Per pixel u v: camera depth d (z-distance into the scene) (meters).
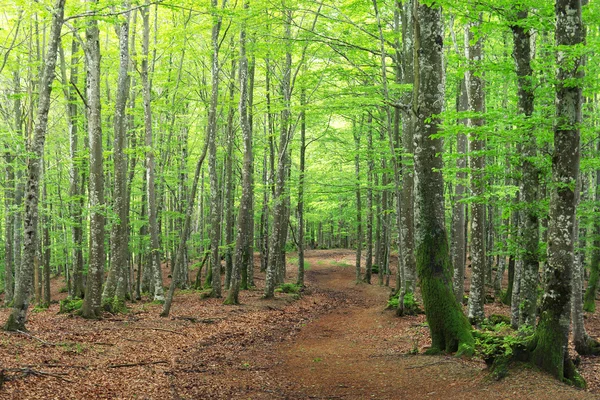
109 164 21.72
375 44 16.62
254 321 16.03
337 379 8.95
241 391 8.19
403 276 16.56
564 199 7.16
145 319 14.92
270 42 17.53
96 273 14.53
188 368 9.58
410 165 17.09
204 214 37.09
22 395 6.76
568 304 7.24
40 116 10.77
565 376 7.37
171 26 20.45
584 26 8.39
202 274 33.97
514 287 11.41
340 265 40.97
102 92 26.39
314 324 16.58
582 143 10.66
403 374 8.77
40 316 15.00
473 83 13.11
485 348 8.23
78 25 13.34
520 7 8.28
